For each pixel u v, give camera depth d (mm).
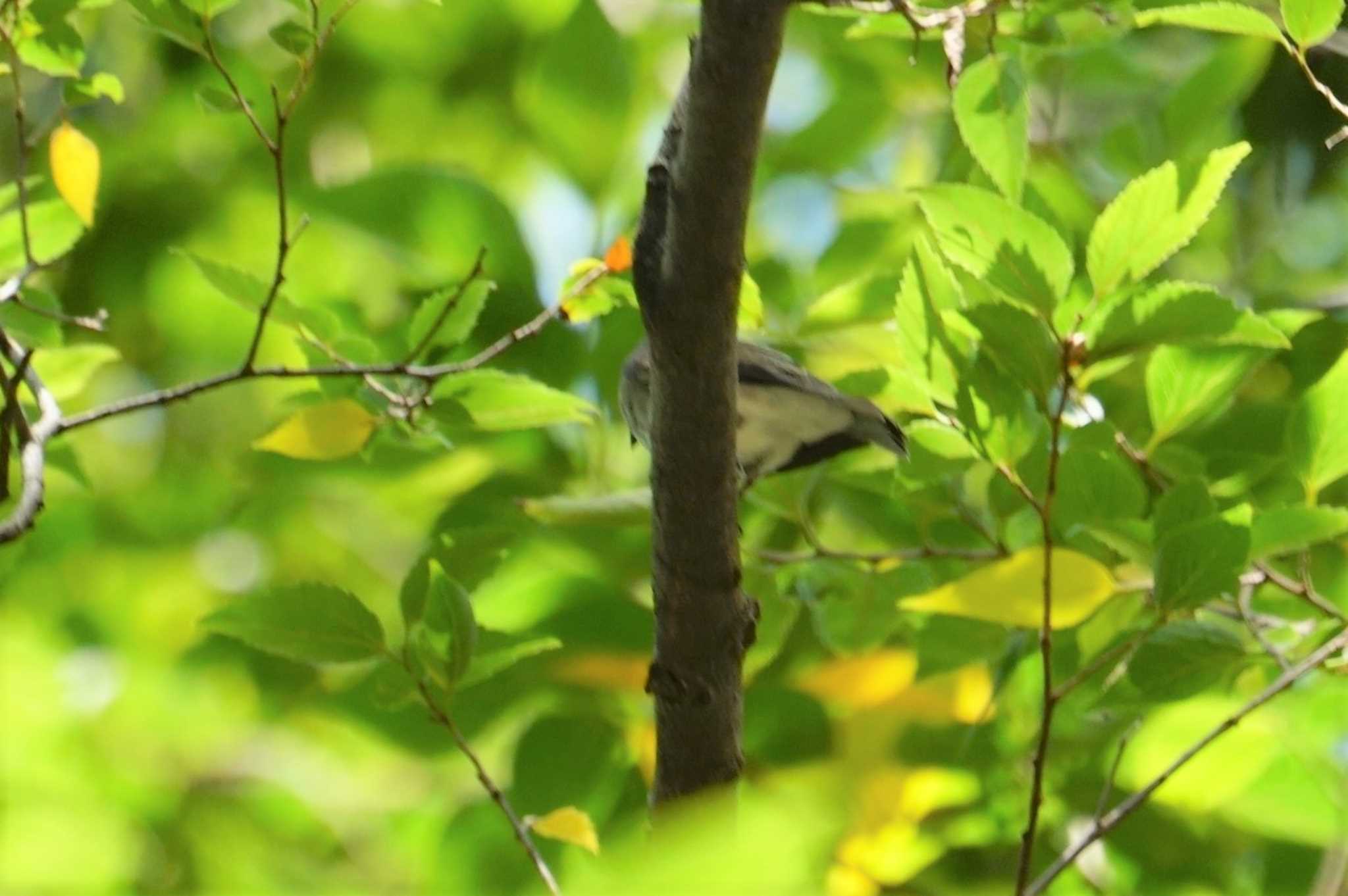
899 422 6945
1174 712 6824
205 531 10305
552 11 11156
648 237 4695
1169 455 6340
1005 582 4957
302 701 7676
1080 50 7848
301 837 7488
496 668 5223
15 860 5777
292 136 11062
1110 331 4547
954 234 4586
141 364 11172
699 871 1409
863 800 6824
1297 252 9555
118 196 10930
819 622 6855
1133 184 4426
